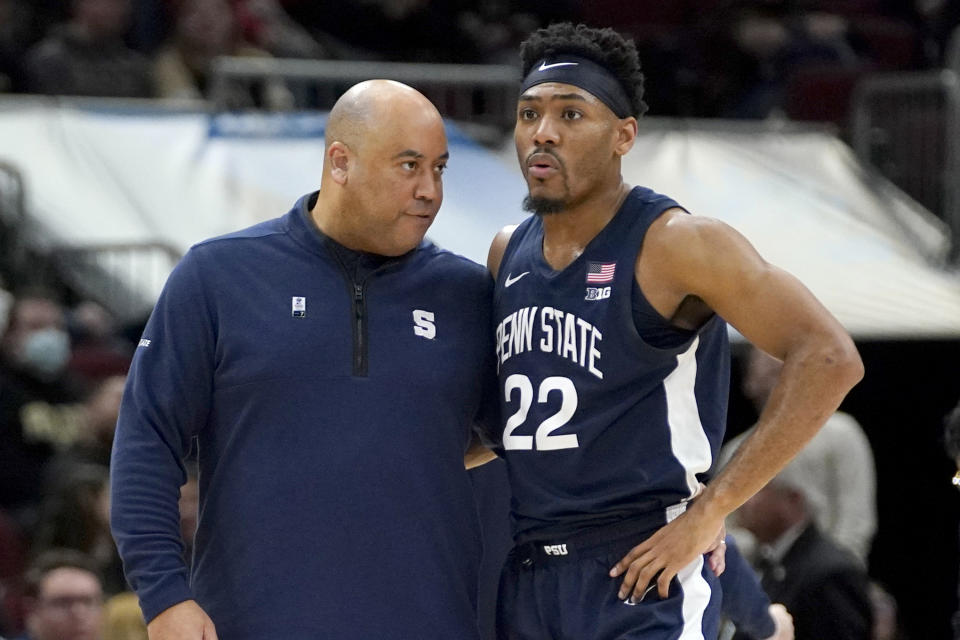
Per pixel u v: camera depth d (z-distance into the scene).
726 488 11.59
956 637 15.43
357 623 12.21
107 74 34.59
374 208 12.43
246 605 12.28
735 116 39.47
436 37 40.75
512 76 34.12
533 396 12.37
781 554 20.27
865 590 20.23
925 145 35.16
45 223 29.41
